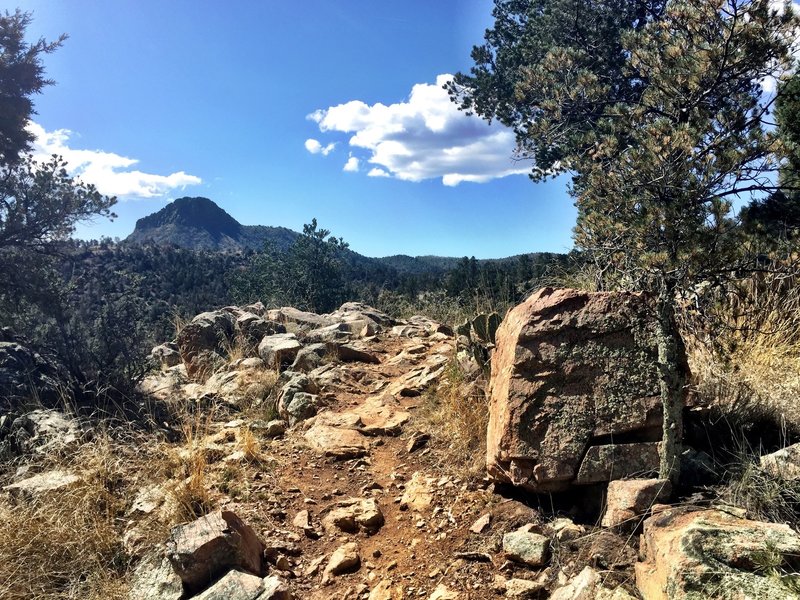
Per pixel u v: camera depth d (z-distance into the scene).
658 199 3.70
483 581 3.09
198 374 8.79
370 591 3.23
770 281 5.23
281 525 3.93
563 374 3.65
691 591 2.31
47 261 11.35
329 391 6.74
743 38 3.82
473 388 5.14
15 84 12.53
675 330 3.69
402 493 4.23
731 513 2.79
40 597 3.25
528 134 8.20
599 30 11.14
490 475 3.86
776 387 4.19
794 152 3.65
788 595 2.18
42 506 3.85
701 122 3.83
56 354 8.97
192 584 3.15
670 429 3.17
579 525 3.29
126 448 4.80
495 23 14.73
